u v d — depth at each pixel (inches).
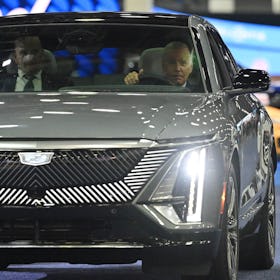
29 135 430.9
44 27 534.9
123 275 557.6
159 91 500.1
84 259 431.5
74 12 545.0
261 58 1546.5
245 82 507.2
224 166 444.8
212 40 541.3
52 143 428.1
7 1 1360.7
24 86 515.2
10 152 429.1
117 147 426.3
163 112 448.5
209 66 509.7
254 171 546.3
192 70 508.7
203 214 431.5
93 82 511.8
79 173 425.7
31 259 434.3
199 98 479.8
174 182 427.5
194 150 433.4
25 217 427.2
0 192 428.1
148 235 425.4
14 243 429.4
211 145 438.9
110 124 434.3
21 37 529.3
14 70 523.2
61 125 434.9
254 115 557.6
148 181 425.4
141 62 513.3
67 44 529.3
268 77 510.6
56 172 426.3
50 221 428.1
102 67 522.9
